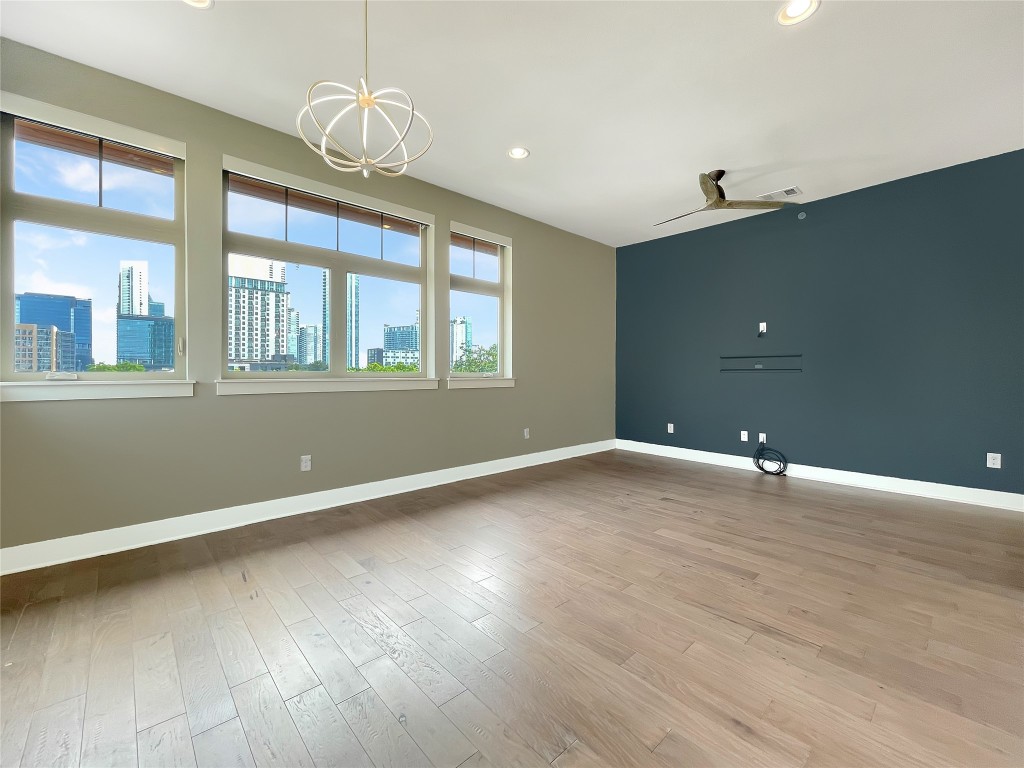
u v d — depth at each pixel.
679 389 5.31
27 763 1.16
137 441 2.54
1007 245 3.34
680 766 1.16
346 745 1.23
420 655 1.61
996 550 2.56
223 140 2.82
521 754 1.20
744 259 4.77
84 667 1.53
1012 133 3.04
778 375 4.53
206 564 2.33
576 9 1.97
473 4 1.94
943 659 1.59
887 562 2.40
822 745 1.22
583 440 5.47
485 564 2.36
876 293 3.93
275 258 3.12
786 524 2.99
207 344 2.78
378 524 2.96
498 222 4.45
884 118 2.85
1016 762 1.16
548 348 5.01
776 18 2.02
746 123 2.91
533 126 2.94
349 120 2.89
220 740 1.24
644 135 3.05
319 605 1.95
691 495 3.68
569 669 1.54
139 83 2.53
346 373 3.49
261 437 3.00
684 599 2.01
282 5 1.95
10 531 2.21
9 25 2.08
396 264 3.77
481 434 4.35
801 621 1.84
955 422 3.57
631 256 5.79
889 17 2.01
